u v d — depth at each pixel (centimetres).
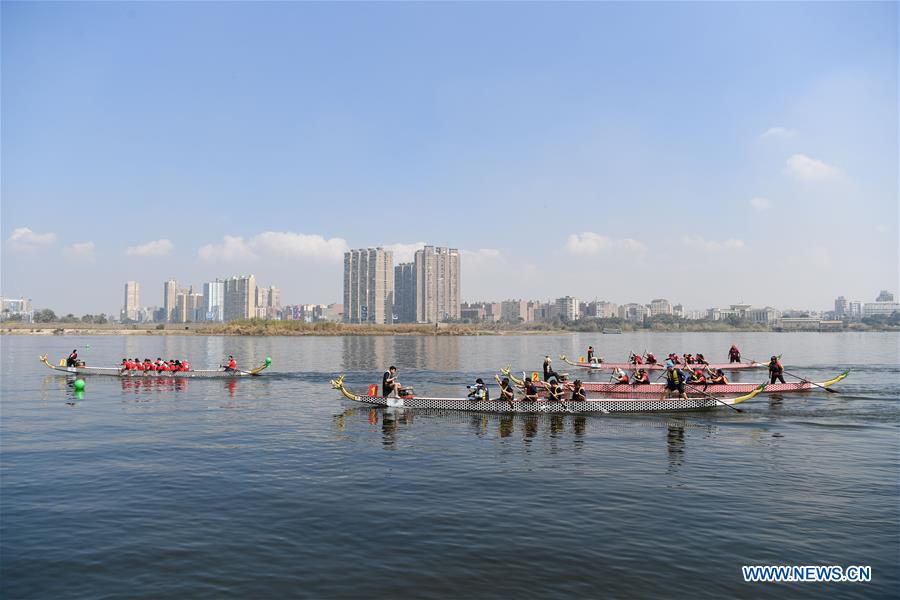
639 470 1758
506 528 1266
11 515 1350
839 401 3234
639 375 3562
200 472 1734
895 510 1381
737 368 5575
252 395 3622
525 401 2894
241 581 1016
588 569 1061
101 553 1135
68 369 5053
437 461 1883
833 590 987
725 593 973
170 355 8494
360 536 1220
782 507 1403
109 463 1845
